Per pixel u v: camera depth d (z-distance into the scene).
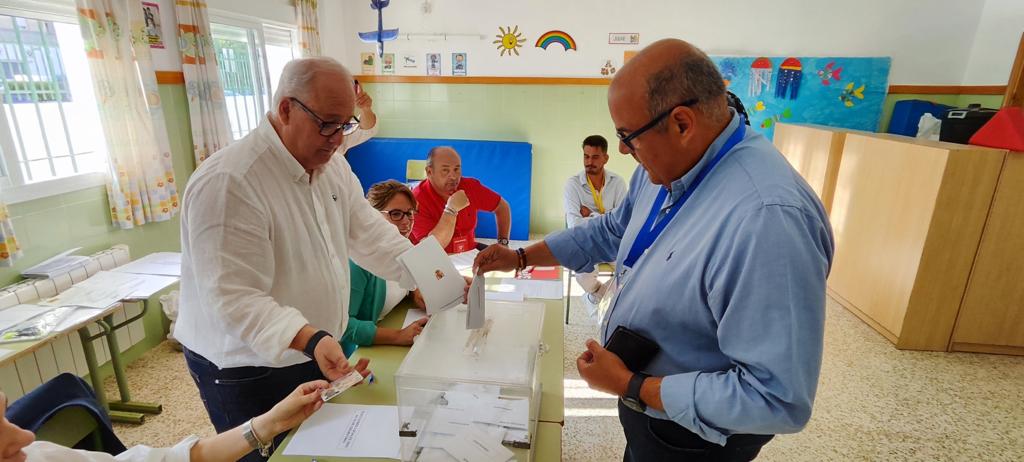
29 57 2.33
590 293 3.10
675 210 1.04
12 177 2.23
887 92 4.50
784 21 4.43
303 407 1.04
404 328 1.63
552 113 4.80
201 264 1.13
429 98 4.87
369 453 1.07
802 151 4.09
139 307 2.78
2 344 1.72
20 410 1.06
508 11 4.59
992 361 2.87
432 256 1.30
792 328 0.79
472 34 4.68
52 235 2.37
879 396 2.54
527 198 4.81
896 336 3.03
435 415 1.04
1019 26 4.02
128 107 2.62
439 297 1.24
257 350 1.12
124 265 2.43
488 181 4.81
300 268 1.31
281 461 1.05
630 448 1.24
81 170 2.59
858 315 3.40
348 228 1.56
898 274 3.03
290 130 1.19
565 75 4.71
